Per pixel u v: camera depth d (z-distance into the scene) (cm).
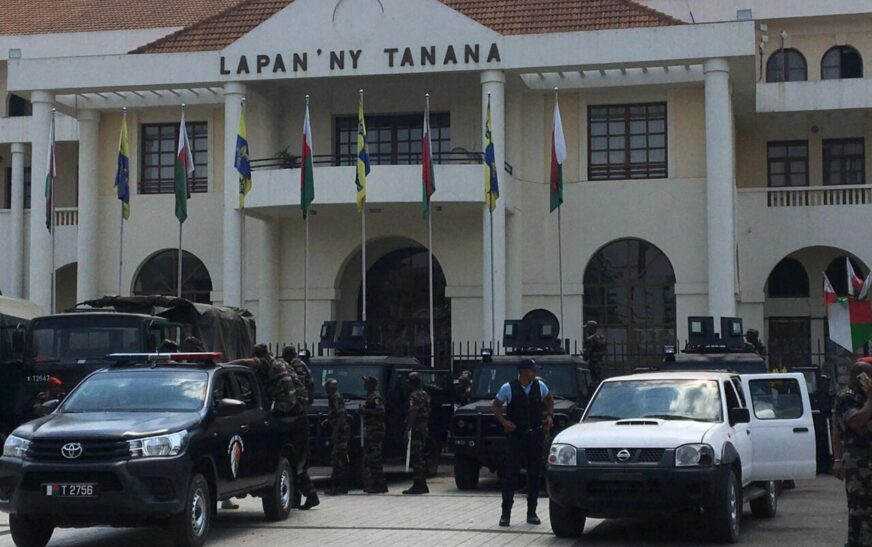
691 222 3259
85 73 3288
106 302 2288
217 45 3306
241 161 2925
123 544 1427
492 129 3092
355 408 2077
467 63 3106
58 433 1272
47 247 3284
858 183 3662
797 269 3781
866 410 1117
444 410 2388
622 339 3300
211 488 1372
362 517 1636
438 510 1727
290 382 1628
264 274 3391
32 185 3316
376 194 3120
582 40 3077
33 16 4078
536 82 3306
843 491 2050
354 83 3316
